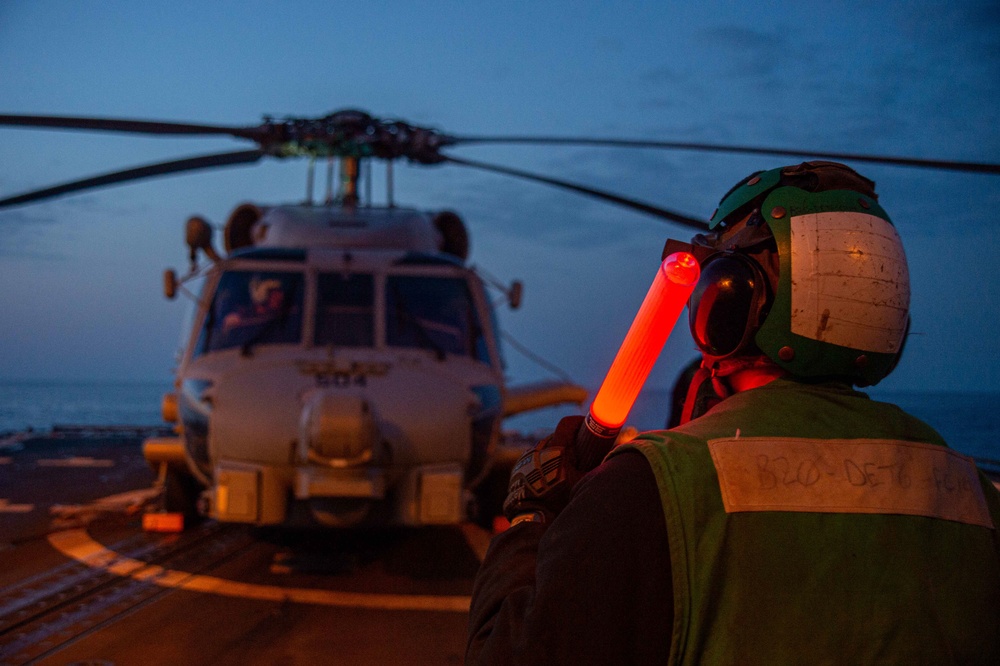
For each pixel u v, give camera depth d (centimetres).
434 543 633
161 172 664
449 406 551
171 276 614
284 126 714
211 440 534
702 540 95
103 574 510
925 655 95
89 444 1514
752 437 102
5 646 364
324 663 355
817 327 108
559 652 94
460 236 757
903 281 113
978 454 589
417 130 735
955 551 102
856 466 101
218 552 586
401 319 614
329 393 496
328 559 565
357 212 722
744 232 118
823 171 118
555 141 660
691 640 94
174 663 349
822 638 93
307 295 614
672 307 103
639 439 106
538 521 122
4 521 699
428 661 361
